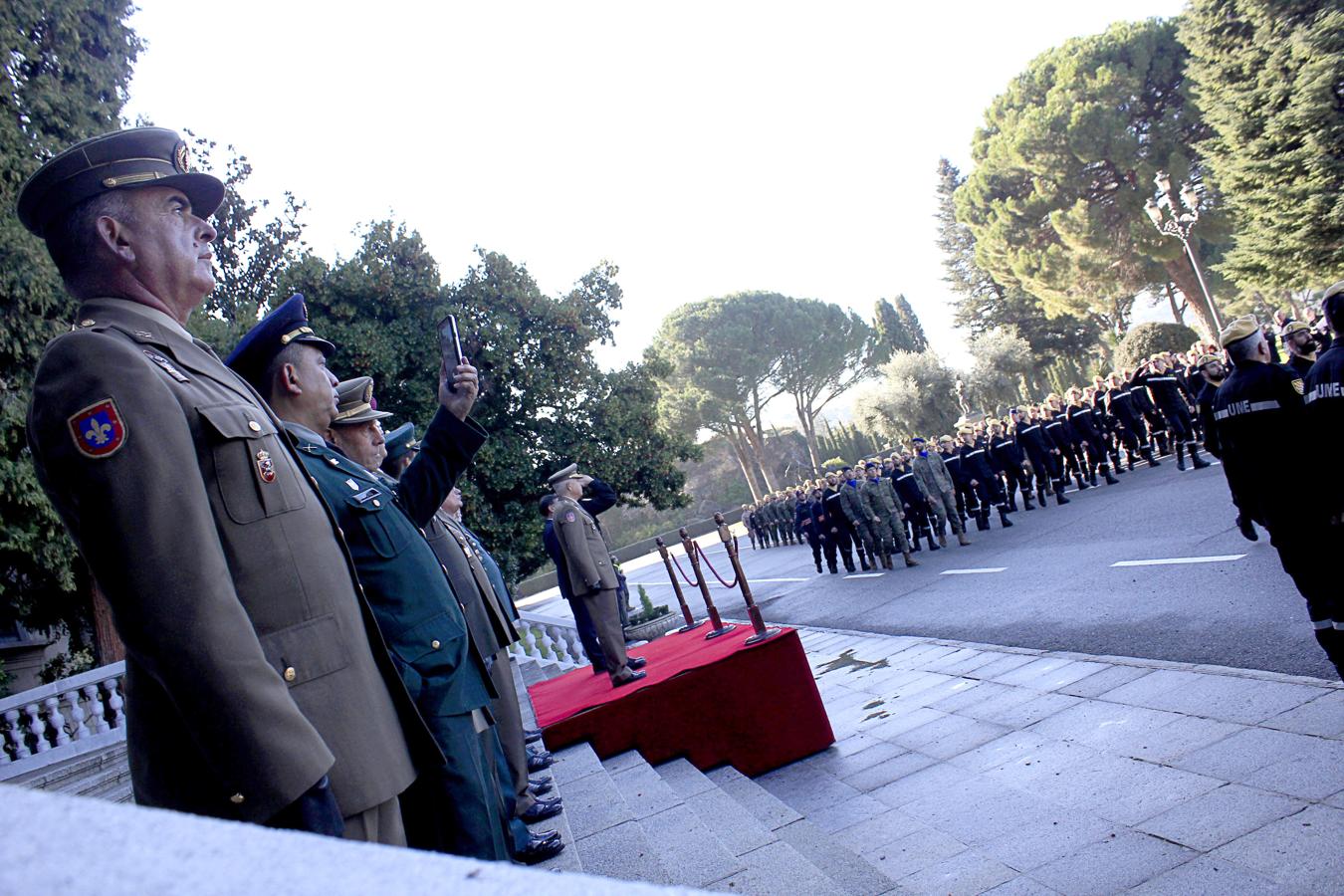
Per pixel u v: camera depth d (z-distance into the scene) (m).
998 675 8.30
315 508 2.26
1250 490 5.53
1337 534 4.90
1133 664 7.27
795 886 3.87
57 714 11.44
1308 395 4.86
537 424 19.86
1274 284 32.12
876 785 6.17
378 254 18.27
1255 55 29.16
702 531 61.31
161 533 1.70
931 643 10.67
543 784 5.85
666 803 5.41
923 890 4.31
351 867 0.59
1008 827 4.84
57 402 1.77
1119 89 39.06
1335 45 27.22
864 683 9.78
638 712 7.05
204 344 2.32
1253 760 4.82
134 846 0.55
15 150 12.07
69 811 0.58
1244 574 8.98
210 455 2.07
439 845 3.06
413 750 2.31
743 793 6.36
